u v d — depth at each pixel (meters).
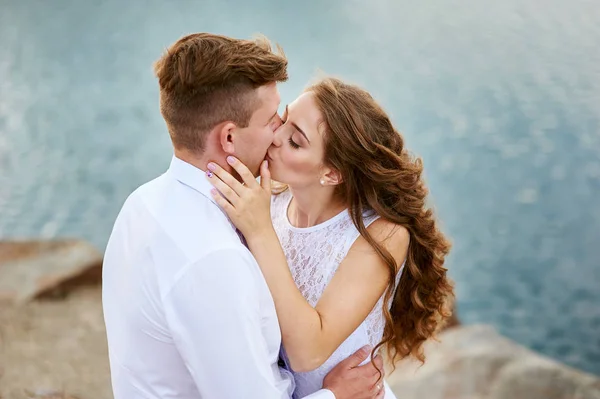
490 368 4.11
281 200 2.13
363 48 15.98
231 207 1.70
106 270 1.79
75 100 13.02
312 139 1.84
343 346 1.93
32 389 4.09
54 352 4.61
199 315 1.58
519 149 10.81
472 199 9.55
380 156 1.91
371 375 1.93
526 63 14.03
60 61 14.78
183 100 1.67
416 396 3.89
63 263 5.76
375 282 1.88
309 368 1.77
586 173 9.94
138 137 11.63
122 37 16.14
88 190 9.64
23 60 14.70
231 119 1.68
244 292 1.58
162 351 1.68
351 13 17.92
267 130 1.74
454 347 4.37
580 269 7.80
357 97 1.90
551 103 12.23
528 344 6.57
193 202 1.69
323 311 1.83
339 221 1.96
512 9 16.59
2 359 4.47
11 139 11.25
